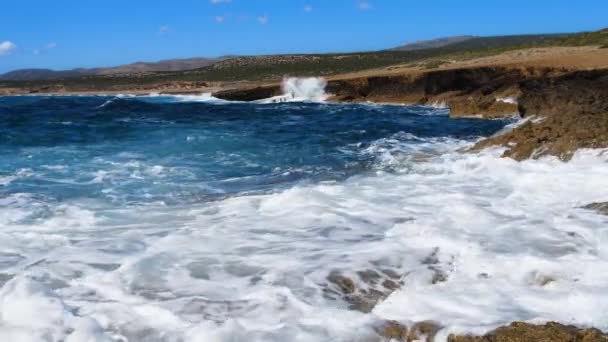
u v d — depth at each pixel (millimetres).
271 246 6023
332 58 86562
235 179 10211
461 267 5246
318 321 4242
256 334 4035
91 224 7066
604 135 9859
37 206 8008
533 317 4082
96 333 4035
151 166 11484
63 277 5180
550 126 11484
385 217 7074
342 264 5398
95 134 17422
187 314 4406
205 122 22500
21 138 16328
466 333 3816
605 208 6973
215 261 5566
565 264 5070
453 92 29219
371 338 3969
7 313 4305
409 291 4723
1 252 5887
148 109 31250
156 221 7191
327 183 9633
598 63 26266
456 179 9375
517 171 9484
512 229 6309
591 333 3641
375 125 20234
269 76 68438
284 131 18484
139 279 5109
